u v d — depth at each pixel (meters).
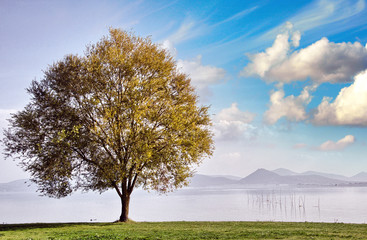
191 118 28.34
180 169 27.42
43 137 26.19
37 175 26.47
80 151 27.61
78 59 28.55
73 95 27.33
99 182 28.17
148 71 29.28
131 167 27.62
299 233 20.38
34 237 19.42
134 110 26.77
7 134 26.28
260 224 27.28
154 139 27.70
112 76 28.34
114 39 29.84
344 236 19.05
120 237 19.39
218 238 18.77
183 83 30.59
